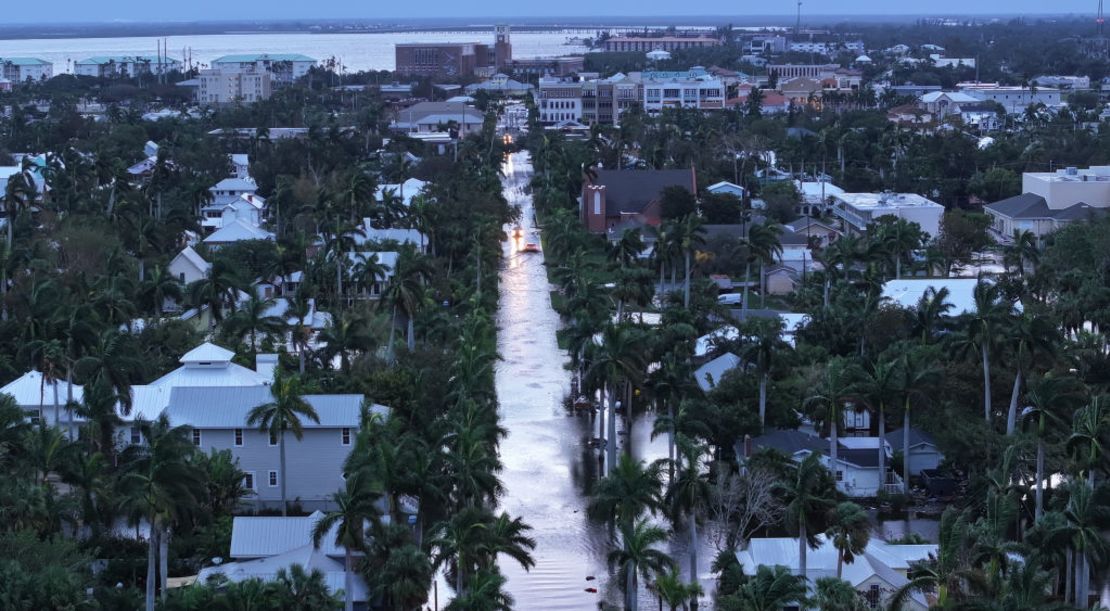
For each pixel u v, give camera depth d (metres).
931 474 136.75
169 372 155.12
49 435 117.62
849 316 171.88
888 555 112.44
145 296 178.12
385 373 147.62
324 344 171.62
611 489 111.31
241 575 106.62
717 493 117.31
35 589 94.38
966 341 144.00
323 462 130.75
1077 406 123.62
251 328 161.75
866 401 132.25
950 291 189.25
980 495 124.31
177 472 101.88
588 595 114.44
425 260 195.25
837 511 104.94
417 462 111.19
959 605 92.19
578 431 157.00
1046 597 102.25
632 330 151.88
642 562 104.50
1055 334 140.62
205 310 191.25
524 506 134.38
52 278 188.75
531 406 166.25
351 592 102.69
